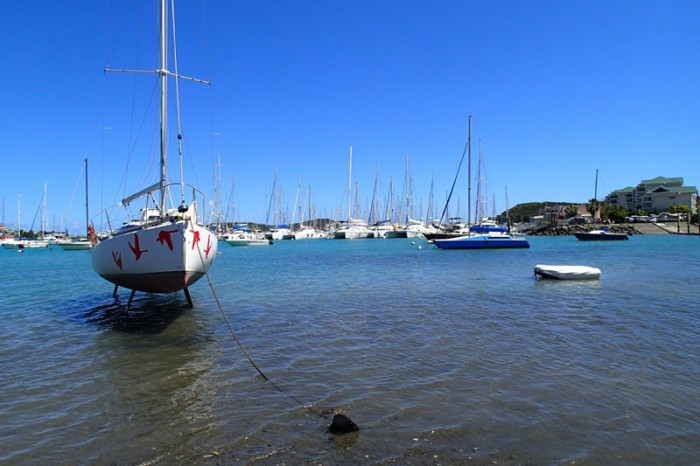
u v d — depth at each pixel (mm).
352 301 15742
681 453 5238
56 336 11062
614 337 10375
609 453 5238
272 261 37219
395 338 10484
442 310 13875
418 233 89812
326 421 6113
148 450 5410
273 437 5680
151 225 12914
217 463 5094
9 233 90188
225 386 7496
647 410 6375
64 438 5742
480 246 51500
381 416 6238
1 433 5891
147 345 10172
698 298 15672
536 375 7824
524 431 5762
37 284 21625
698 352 9148
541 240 86125
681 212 123438
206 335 11039
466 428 5852
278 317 13062
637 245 59844
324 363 8664
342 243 76938
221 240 70062
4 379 7949
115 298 16859
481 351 9305
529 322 12039
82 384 7676
